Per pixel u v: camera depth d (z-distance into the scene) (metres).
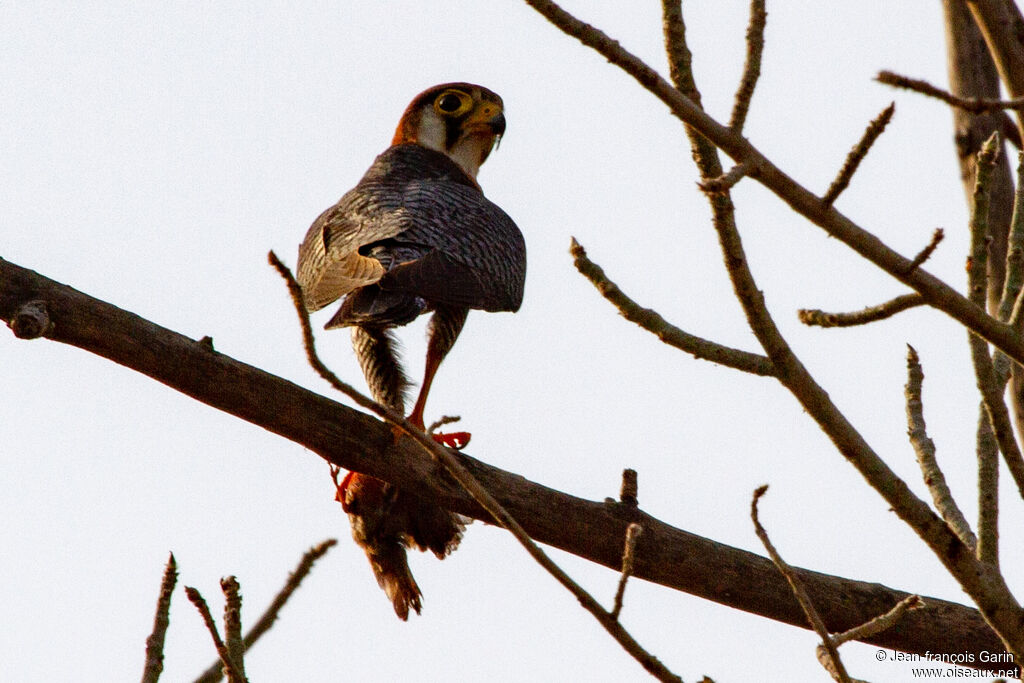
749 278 7.05
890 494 7.53
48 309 8.95
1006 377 8.01
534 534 10.16
